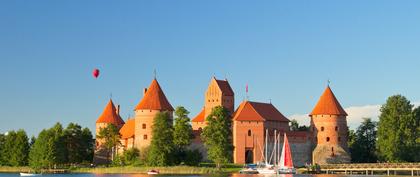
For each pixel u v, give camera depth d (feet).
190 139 442.09
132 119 526.16
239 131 451.12
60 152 465.47
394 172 385.50
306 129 602.03
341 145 468.75
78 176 379.35
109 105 560.61
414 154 435.12
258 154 452.76
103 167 453.58
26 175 411.54
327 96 477.36
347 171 406.21
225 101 534.37
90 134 529.86
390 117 446.19
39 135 469.57
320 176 361.30
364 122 528.22
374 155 499.92
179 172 400.47
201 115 539.29
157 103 463.83
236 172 404.98
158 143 421.18
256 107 485.97
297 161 463.83
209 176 354.13
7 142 517.14
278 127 487.61
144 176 364.38
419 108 471.62
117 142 495.00
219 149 410.52
